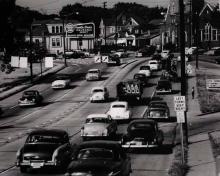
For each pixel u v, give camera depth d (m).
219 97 55.12
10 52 89.38
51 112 48.69
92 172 16.27
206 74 75.00
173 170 21.11
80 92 63.53
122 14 176.75
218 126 36.75
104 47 130.88
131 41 152.12
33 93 54.38
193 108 48.72
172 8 127.56
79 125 39.44
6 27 85.50
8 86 70.50
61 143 21.66
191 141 30.55
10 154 26.81
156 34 149.00
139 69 81.44
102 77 77.38
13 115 47.97
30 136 21.89
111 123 31.34
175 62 79.31
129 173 19.09
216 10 121.62
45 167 22.25
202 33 121.50
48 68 94.00
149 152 26.97
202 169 22.03
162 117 40.44
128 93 51.38
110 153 17.34
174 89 62.47
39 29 144.88
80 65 98.06
